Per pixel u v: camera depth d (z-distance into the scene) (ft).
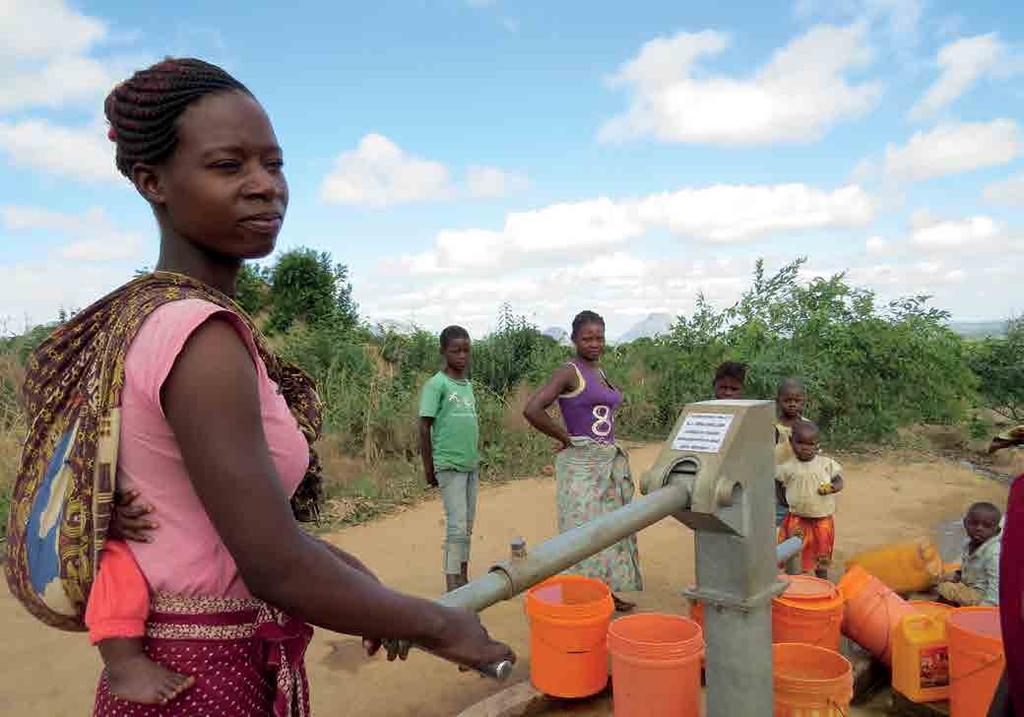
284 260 66.59
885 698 12.98
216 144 4.03
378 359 40.16
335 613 3.74
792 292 37.96
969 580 15.80
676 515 6.49
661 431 38.27
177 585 3.98
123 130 4.13
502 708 12.05
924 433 37.50
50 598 3.96
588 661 12.22
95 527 3.77
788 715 9.95
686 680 10.32
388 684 13.75
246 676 4.15
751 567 6.59
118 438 3.77
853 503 26.35
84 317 4.22
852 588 13.17
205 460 3.60
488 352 42.78
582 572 15.66
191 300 3.82
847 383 35.47
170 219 4.22
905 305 36.58
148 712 3.97
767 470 6.71
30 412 4.29
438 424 16.57
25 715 12.82
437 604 4.18
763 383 34.81
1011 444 5.55
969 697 10.77
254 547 3.60
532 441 32.65
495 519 24.76
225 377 3.66
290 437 4.26
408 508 25.67
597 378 15.94
